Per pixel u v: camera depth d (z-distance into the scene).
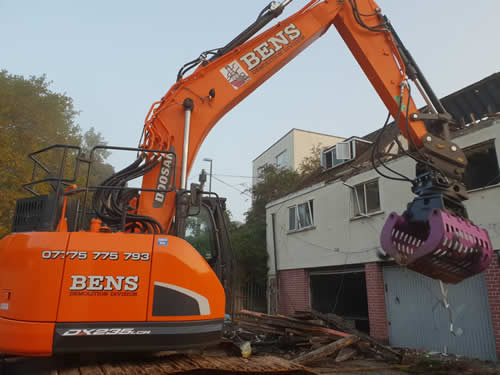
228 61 5.22
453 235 3.68
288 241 14.66
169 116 4.84
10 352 3.23
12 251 3.50
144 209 4.44
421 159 4.56
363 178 11.52
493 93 10.27
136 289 3.49
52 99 18.98
